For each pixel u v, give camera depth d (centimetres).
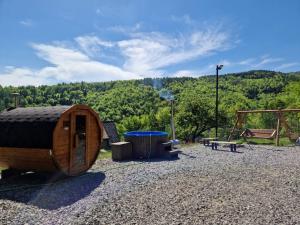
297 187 693
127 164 1034
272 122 2205
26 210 545
